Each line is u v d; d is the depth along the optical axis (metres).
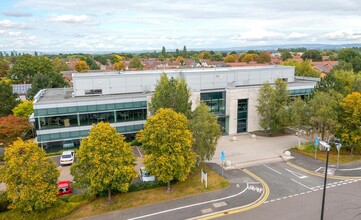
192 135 34.06
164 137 29.25
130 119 48.34
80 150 27.36
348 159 39.78
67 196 30.02
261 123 50.91
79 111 45.31
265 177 35.00
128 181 28.25
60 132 44.97
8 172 24.91
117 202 29.12
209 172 36.12
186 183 33.06
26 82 99.88
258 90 53.50
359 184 32.69
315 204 28.42
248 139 50.09
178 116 30.86
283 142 47.91
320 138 43.31
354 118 38.66
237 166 38.56
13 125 43.09
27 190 24.55
